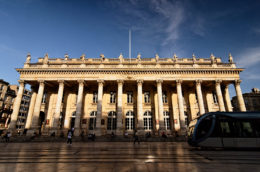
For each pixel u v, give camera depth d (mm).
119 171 6703
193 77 31719
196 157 10195
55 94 35250
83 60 33094
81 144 20922
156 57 33438
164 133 27609
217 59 35875
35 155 11344
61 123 33500
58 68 31750
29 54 33750
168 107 33844
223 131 14281
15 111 30234
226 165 7844
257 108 52406
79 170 6910
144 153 12047
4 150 14469
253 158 9797
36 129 30578
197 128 14797
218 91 31000
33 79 31875
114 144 20781
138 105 30234
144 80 31703
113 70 31812
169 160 9172
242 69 31766
